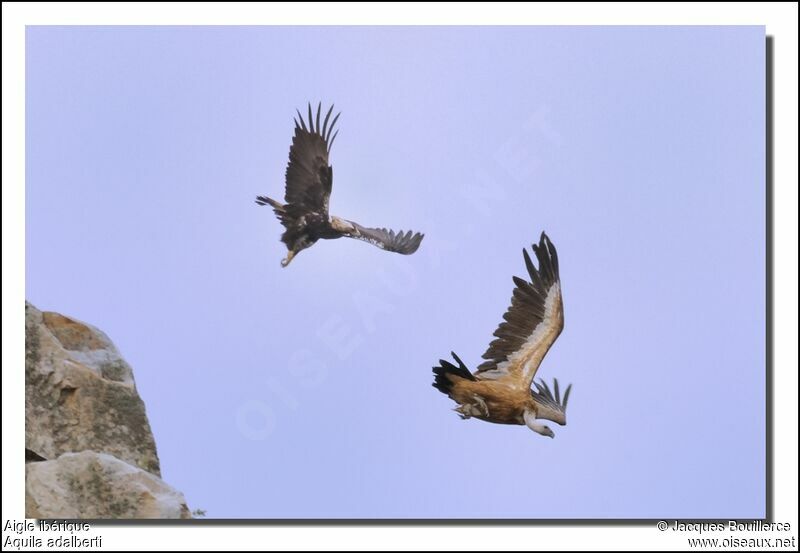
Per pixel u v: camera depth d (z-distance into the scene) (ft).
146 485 62.59
